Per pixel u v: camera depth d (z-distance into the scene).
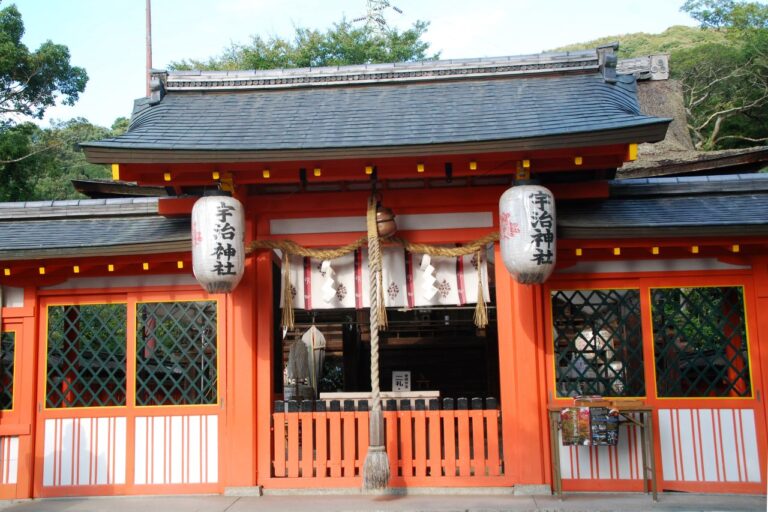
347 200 7.75
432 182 7.87
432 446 7.48
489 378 13.14
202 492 7.57
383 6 31.23
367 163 6.80
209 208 6.92
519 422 7.35
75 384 7.98
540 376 7.43
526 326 7.47
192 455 7.66
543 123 6.91
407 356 14.68
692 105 33.00
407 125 7.21
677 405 7.35
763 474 7.16
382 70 8.47
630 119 6.66
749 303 7.39
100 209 8.32
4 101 22.20
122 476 7.70
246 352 7.66
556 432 7.17
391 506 6.83
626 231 6.79
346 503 6.99
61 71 22.19
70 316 8.09
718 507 6.63
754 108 32.50
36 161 22.20
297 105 8.11
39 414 7.87
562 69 8.25
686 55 33.97
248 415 7.56
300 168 7.00
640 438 7.36
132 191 13.57
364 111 7.77
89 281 8.02
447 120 7.28
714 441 7.27
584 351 7.53
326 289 7.75
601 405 6.95
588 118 6.91
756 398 7.27
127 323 7.90
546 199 6.72
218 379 7.71
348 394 8.58
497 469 7.38
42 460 7.78
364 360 14.52
